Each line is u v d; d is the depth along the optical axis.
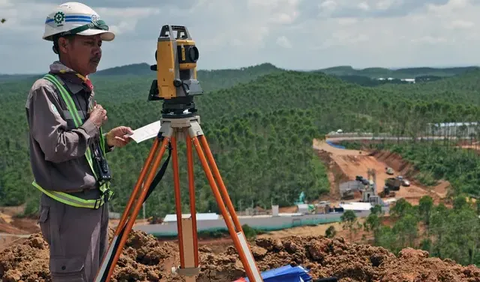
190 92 4.21
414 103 104.19
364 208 59.31
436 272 5.86
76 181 4.15
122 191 64.69
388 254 6.62
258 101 149.75
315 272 6.34
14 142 103.31
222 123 111.88
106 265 4.22
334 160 83.44
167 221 48.97
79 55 4.16
